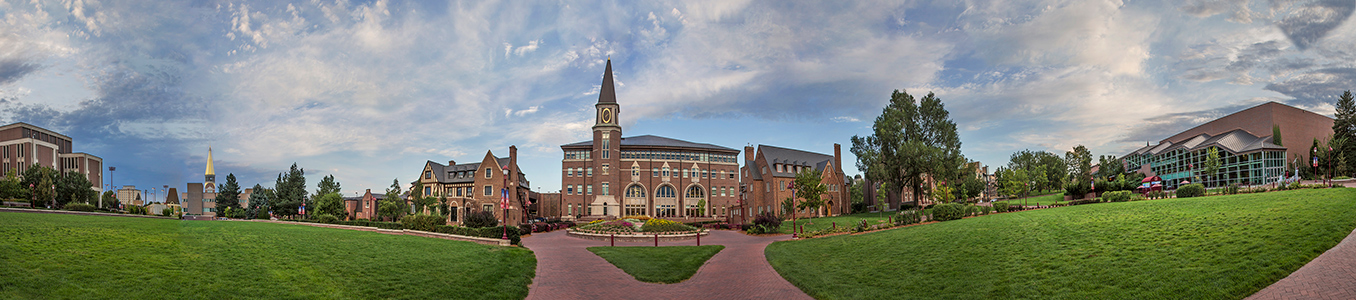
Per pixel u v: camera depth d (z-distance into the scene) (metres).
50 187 64.19
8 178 62.47
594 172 100.19
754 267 29.36
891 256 28.22
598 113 102.12
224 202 91.31
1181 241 21.05
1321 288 14.47
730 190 106.62
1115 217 29.69
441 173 89.31
